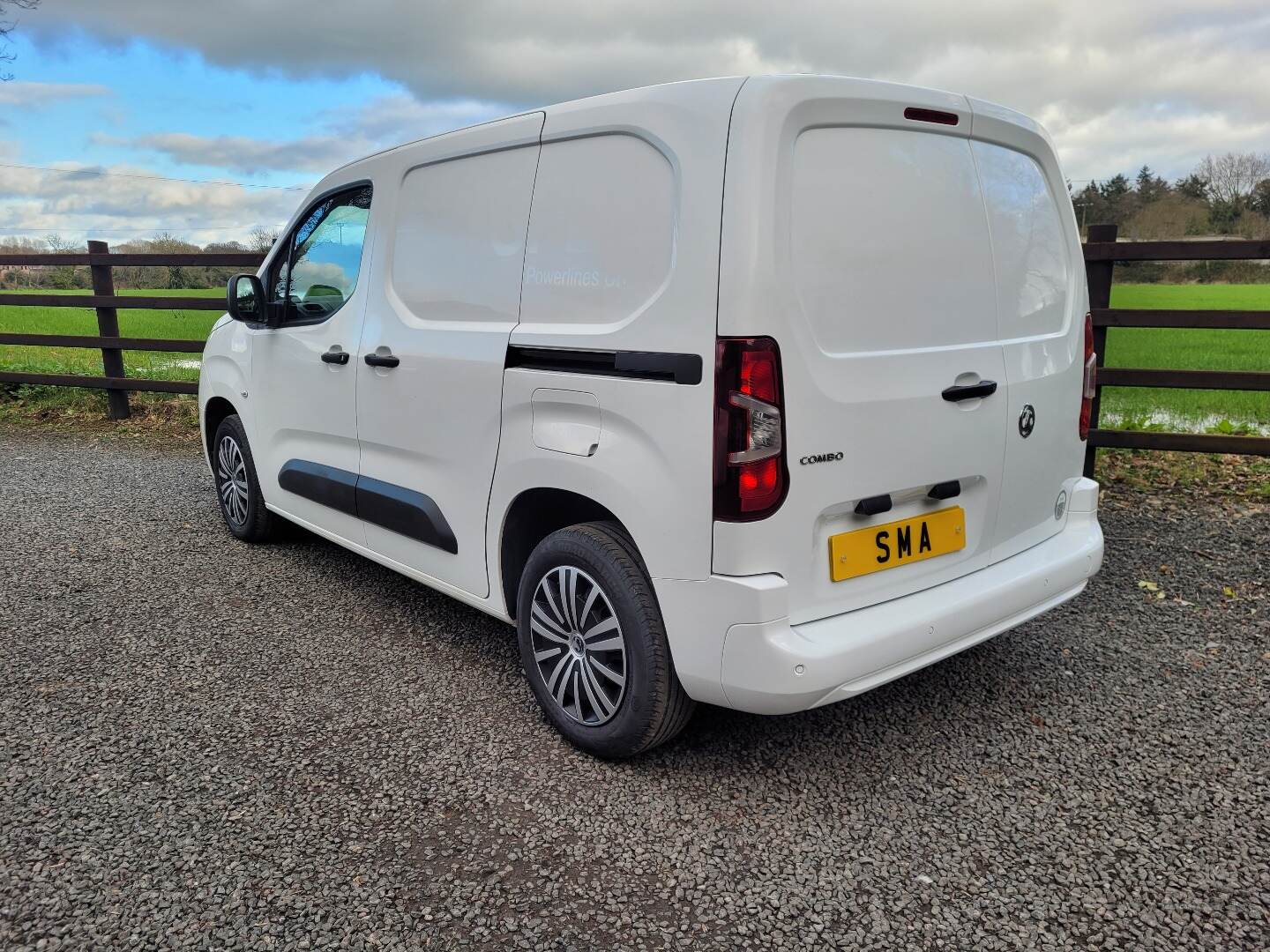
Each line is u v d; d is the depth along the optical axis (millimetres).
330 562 4441
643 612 2398
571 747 2717
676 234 2197
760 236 2070
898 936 1938
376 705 2973
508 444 2764
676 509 2229
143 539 4797
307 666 3268
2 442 7625
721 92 2146
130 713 2910
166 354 12969
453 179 3016
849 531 2326
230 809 2391
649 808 2400
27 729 2807
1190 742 2691
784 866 2168
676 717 2469
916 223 2398
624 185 2365
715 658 2221
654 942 1927
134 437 7766
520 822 2346
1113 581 3979
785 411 2123
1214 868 2133
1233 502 5039
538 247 2648
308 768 2596
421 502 3234
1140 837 2256
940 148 2480
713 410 2123
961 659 3275
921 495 2490
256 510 4543
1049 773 2545
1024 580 2664
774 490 2139
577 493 2521
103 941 1917
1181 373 5078
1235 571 4043
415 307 3207
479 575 3043
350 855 2207
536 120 2658
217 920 1983
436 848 2236
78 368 10406
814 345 2174
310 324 3818
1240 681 3061
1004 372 2635
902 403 2346
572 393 2492
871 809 2389
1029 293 2785
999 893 2064
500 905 2035
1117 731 2764
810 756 2652
